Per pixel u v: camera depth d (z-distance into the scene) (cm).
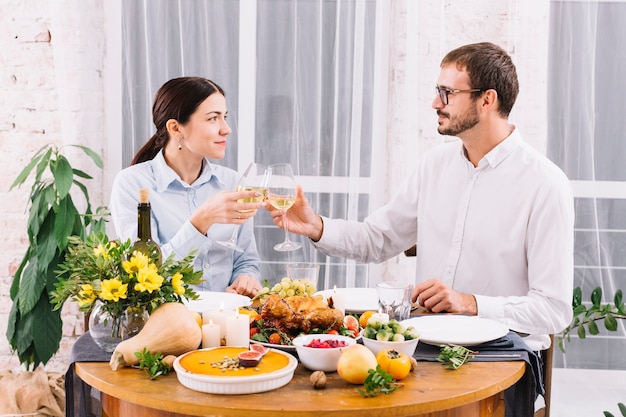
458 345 178
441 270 257
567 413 340
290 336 180
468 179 253
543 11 325
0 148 341
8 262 343
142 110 340
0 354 345
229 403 142
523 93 327
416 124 331
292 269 204
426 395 148
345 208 341
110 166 344
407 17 328
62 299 172
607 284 342
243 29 338
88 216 317
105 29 339
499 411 173
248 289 241
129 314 168
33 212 304
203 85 264
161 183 268
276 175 227
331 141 340
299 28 337
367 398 146
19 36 337
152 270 166
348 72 336
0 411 285
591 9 331
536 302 221
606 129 338
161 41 338
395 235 272
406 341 165
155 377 156
